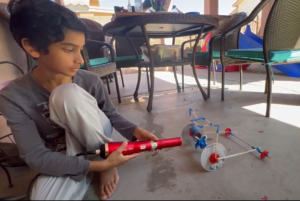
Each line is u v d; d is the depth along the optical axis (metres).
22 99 0.69
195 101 1.75
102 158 0.76
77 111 0.67
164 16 1.32
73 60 0.66
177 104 1.70
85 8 3.32
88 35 0.72
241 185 0.70
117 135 1.16
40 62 0.67
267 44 1.21
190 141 1.02
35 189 0.62
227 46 2.00
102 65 1.56
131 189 0.71
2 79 1.25
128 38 1.92
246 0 4.61
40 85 0.71
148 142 0.77
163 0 1.71
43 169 0.65
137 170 0.81
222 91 1.71
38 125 0.75
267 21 1.16
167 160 0.88
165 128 1.22
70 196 0.63
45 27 0.59
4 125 1.16
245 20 1.43
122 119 0.94
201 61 1.90
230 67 3.40
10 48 1.33
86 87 0.83
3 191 0.75
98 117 0.74
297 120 1.22
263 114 1.34
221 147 0.81
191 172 0.79
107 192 0.68
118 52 2.73
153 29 1.80
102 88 0.89
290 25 1.20
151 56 1.51
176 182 0.73
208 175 0.76
